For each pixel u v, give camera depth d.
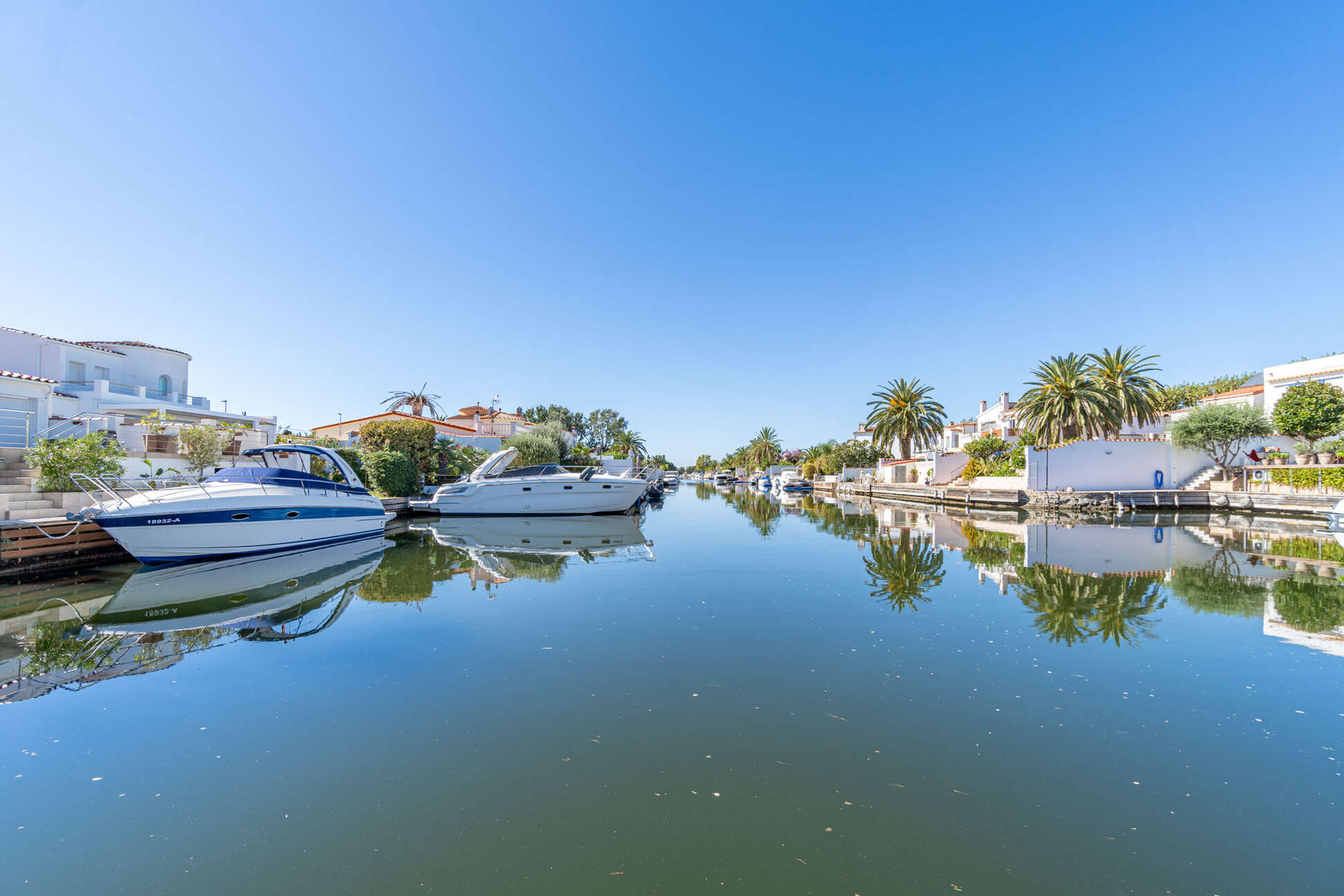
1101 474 30.28
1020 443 36.78
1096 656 5.98
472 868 2.84
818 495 50.72
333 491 14.58
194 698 4.91
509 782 3.61
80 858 2.91
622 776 3.68
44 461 11.51
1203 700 4.88
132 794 3.49
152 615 7.79
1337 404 26.09
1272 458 28.55
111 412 21.48
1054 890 2.70
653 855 2.94
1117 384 31.73
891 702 4.80
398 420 28.05
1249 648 6.27
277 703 4.80
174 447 15.80
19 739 4.20
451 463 30.23
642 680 5.31
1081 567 11.62
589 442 83.31
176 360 28.75
